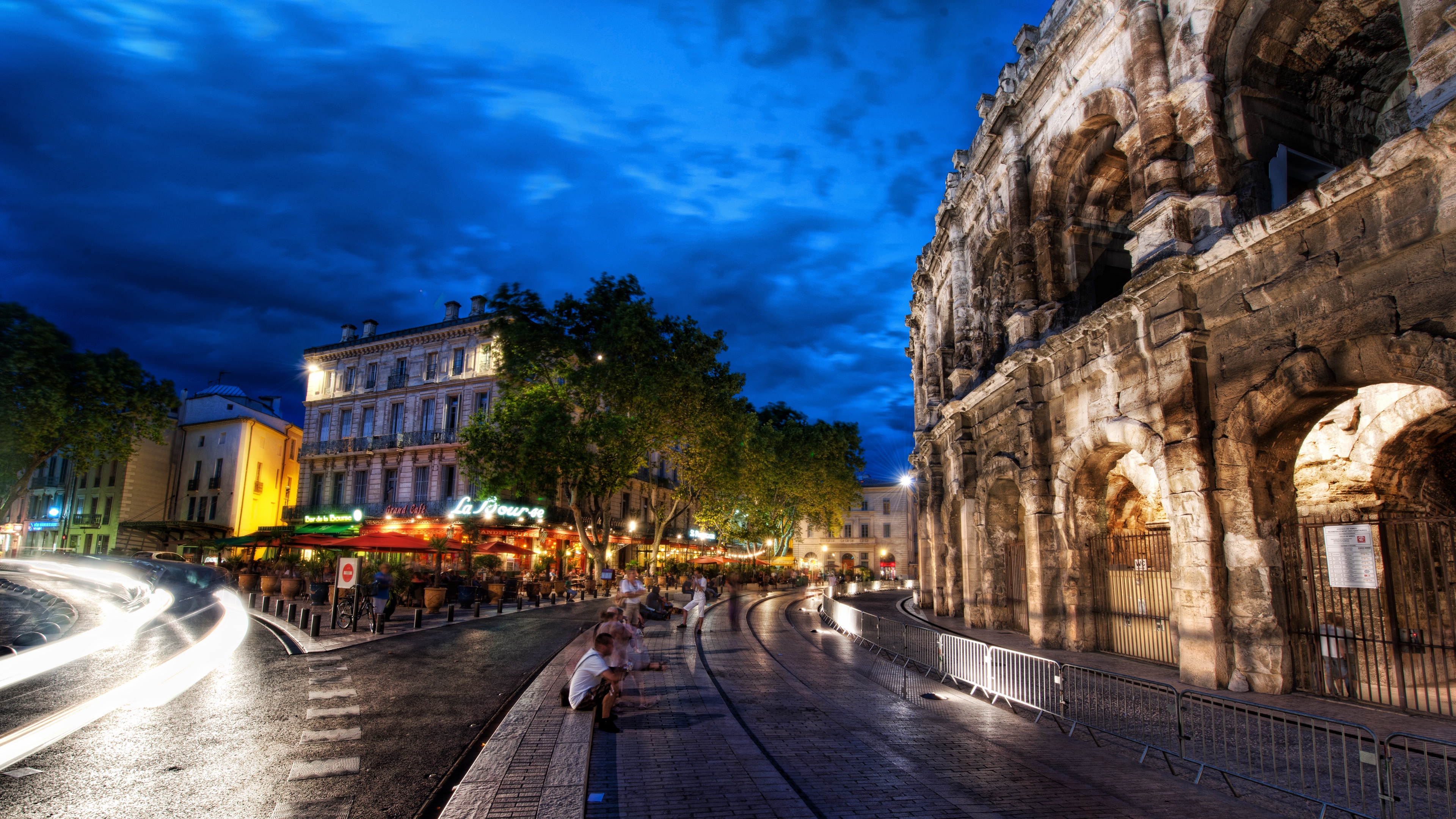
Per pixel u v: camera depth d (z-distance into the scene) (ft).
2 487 107.24
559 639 51.70
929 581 88.58
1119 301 38.11
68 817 16.47
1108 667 38.27
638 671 37.04
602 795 17.88
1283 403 29.78
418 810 17.43
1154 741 22.59
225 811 17.10
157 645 43.73
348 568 55.52
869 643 50.34
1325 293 28.50
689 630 59.21
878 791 18.63
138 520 153.17
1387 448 33.12
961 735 24.94
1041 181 53.93
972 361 69.62
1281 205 35.17
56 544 162.40
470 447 95.50
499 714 27.91
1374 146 40.22
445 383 134.10
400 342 140.87
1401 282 25.66
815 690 33.32
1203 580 32.40
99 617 57.72
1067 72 49.06
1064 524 45.68
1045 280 53.16
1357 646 30.91
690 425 98.73
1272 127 36.81
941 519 78.02
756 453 125.18
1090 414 42.83
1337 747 22.48
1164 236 36.52
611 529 133.49
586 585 107.55
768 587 148.87
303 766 20.65
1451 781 19.42
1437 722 25.81
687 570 146.72
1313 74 37.73
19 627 48.32
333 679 34.24
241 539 92.22
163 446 159.63
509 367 98.22
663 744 22.89
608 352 95.45
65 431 104.01
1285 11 35.06
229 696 29.91
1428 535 29.60
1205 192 35.70
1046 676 27.02
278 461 161.38
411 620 62.90
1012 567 59.67
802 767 20.74
